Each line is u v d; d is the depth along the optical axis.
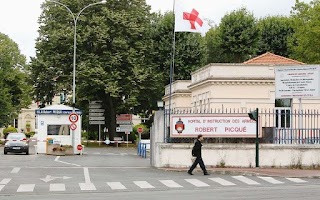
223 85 53.66
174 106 70.88
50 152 47.25
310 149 32.53
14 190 23.02
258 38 80.44
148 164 36.62
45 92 69.06
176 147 32.69
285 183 25.92
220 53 91.06
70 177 28.12
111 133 69.62
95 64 65.38
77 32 66.06
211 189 23.44
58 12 67.75
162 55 75.56
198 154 29.36
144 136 75.56
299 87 34.81
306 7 76.00
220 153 32.38
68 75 65.75
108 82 64.56
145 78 66.44
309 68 34.56
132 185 24.91
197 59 76.25
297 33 72.12
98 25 66.19
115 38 66.31
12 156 45.03
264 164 32.34
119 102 67.94
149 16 70.81
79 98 66.12
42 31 68.31
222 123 32.69
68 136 48.56
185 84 69.81
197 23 40.66
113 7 69.69
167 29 75.38
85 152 53.75
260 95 53.59
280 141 32.72
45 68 66.94
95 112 64.75
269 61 58.09
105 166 34.78
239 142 32.78
